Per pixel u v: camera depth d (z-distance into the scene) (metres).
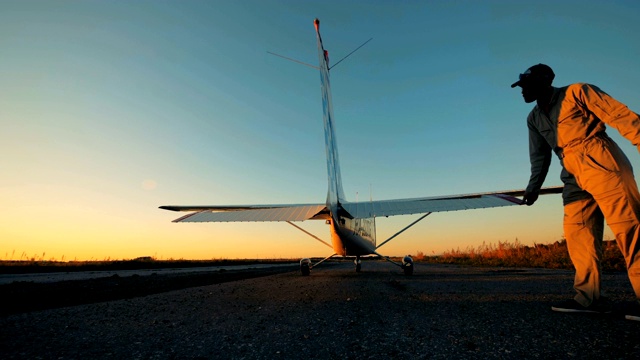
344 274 9.78
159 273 12.12
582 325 2.28
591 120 2.49
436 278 7.28
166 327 2.63
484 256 18.45
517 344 1.86
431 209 6.35
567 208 2.85
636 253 2.32
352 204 7.41
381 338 2.11
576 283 2.76
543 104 2.77
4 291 5.69
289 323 2.68
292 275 9.81
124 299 4.54
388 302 3.68
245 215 7.08
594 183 2.44
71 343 2.16
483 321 2.51
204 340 2.19
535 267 11.27
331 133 8.34
